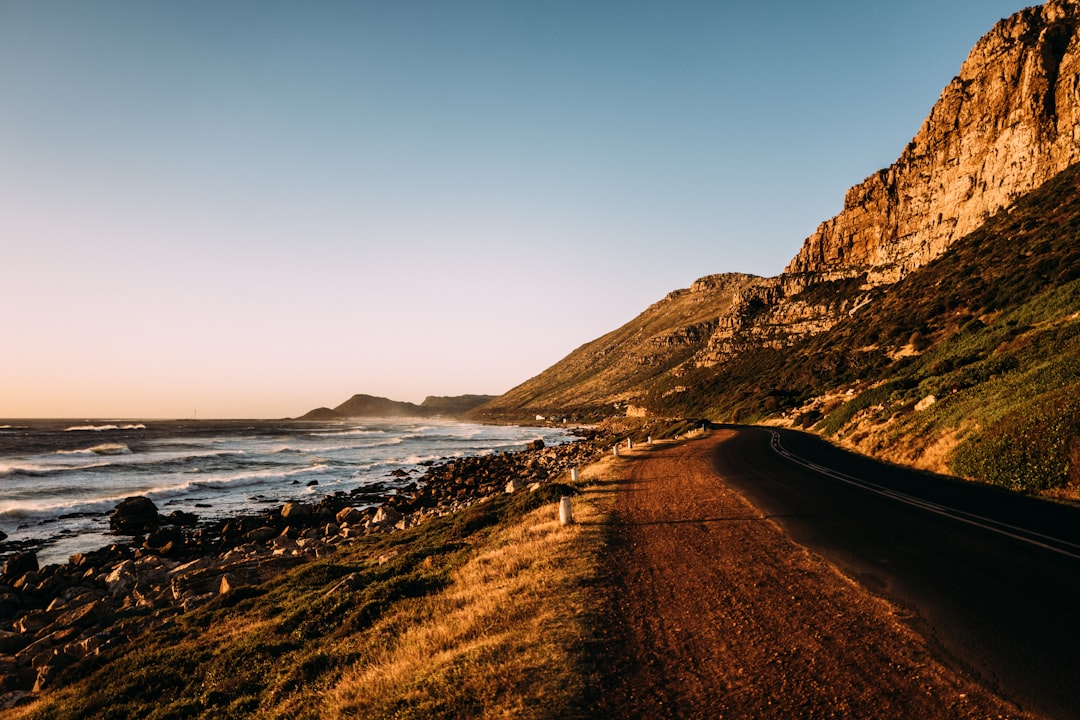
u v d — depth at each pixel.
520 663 6.63
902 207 109.69
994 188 77.25
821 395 58.62
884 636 6.53
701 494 18.84
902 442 23.86
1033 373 20.33
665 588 9.26
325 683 8.42
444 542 18.45
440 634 8.52
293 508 34.97
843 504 14.86
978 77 89.06
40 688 12.45
